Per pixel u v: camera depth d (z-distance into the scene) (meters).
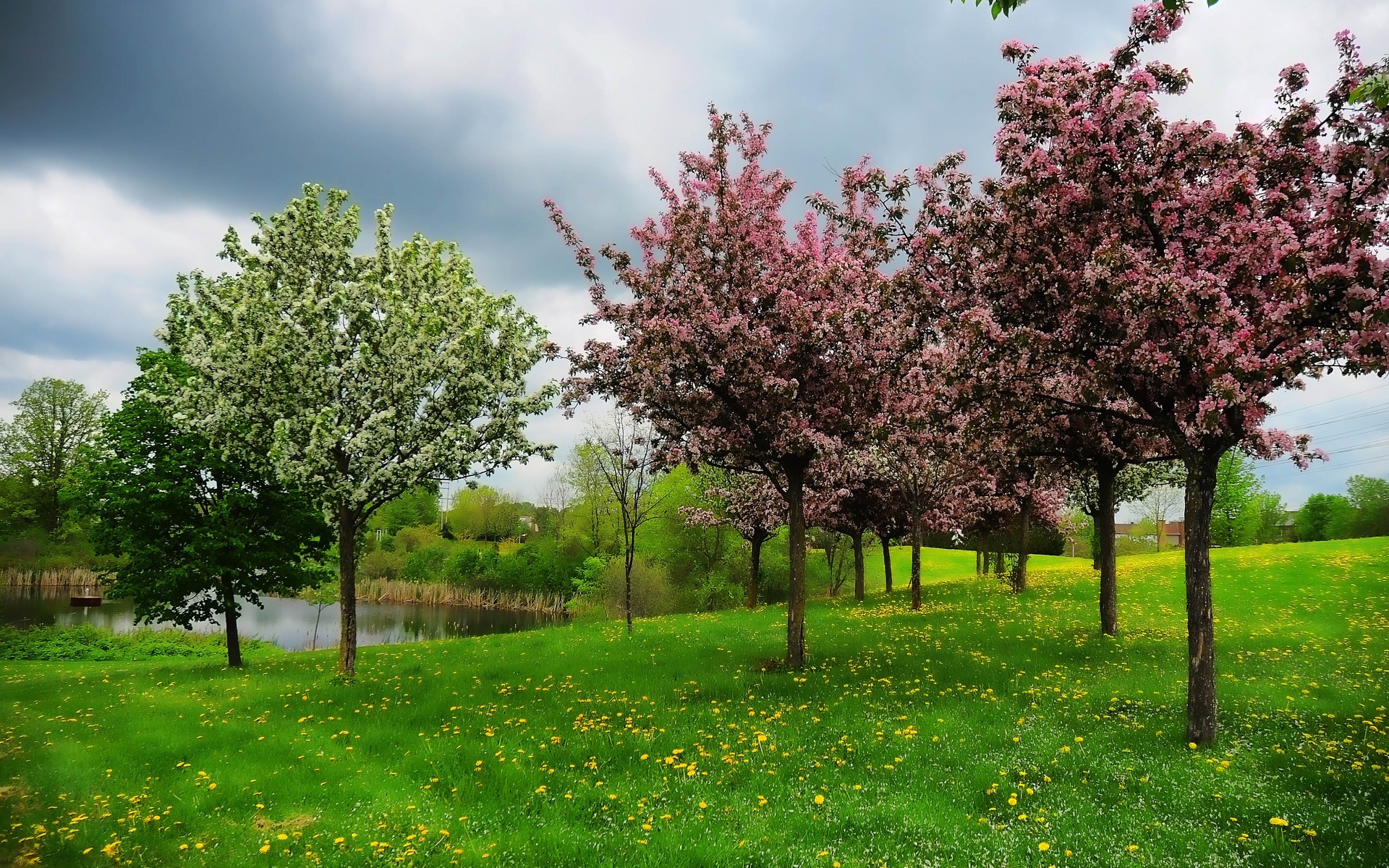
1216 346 9.10
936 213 13.87
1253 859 6.48
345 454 18.22
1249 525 75.38
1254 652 17.27
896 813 7.73
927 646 18.95
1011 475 20.61
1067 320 11.80
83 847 8.13
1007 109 11.67
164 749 11.91
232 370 17.31
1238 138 10.15
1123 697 12.73
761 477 34.66
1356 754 9.25
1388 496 67.50
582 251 16.98
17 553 61.09
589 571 57.06
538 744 11.08
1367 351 8.41
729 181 16.38
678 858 6.96
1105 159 10.78
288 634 50.03
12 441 60.72
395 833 8.16
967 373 12.36
